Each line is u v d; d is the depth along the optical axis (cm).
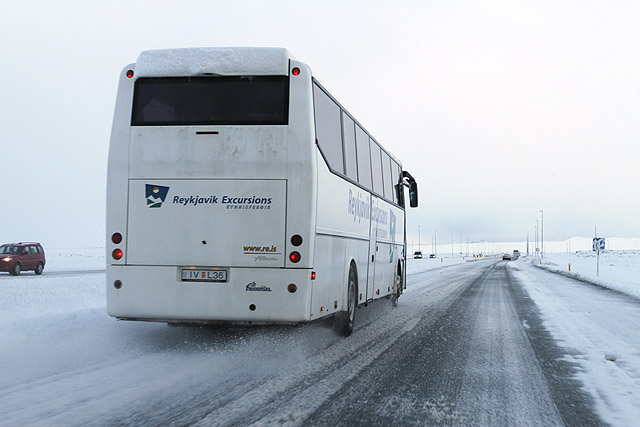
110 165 738
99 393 530
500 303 1680
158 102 738
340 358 743
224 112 729
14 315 1316
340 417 472
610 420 486
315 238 732
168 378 598
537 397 561
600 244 3538
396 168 1529
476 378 641
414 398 543
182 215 725
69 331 847
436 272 4394
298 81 730
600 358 782
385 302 1647
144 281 727
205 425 439
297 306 711
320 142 763
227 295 717
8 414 461
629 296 2006
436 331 1040
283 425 445
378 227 1233
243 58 728
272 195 718
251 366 674
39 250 2802
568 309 1506
